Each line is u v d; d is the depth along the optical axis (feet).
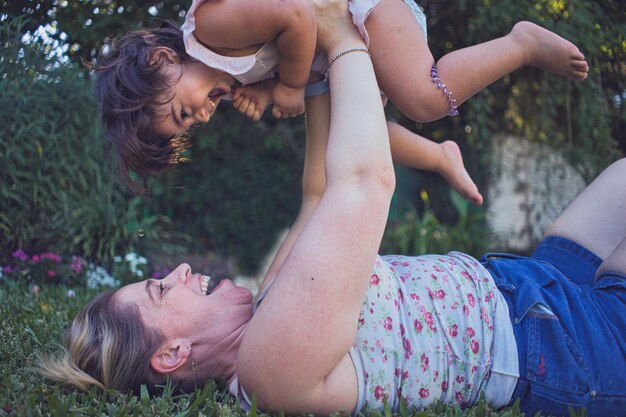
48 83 19.08
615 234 7.50
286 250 7.29
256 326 5.84
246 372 5.89
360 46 6.73
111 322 6.56
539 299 6.41
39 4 18.65
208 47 6.97
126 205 21.30
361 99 6.30
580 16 17.25
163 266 21.36
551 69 7.74
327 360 5.74
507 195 28.04
